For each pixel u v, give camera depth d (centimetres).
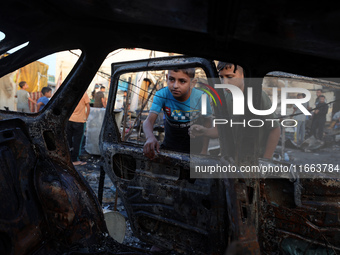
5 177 108
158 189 183
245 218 123
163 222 185
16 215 105
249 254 116
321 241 148
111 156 208
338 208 147
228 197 129
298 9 64
